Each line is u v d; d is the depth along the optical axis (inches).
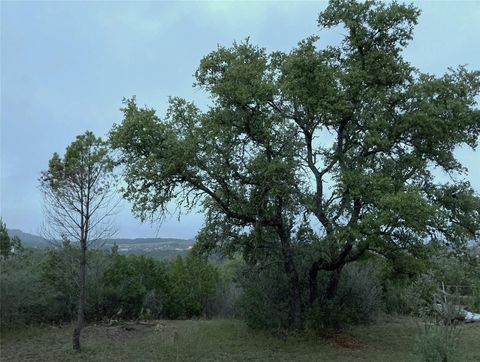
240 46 636.7
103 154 543.8
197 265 912.3
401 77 642.2
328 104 580.7
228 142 605.0
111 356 523.8
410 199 507.8
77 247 697.6
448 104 599.2
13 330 675.4
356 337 654.5
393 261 614.5
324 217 615.8
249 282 706.2
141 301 826.2
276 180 576.7
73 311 767.7
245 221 637.3
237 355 540.1
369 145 607.5
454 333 443.2
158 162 563.8
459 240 606.2
